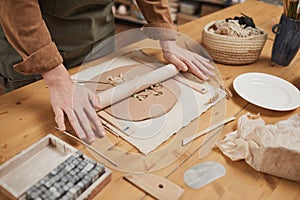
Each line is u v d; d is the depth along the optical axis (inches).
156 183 24.7
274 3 85.2
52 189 21.9
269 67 43.8
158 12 41.1
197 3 122.6
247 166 27.2
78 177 22.8
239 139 27.9
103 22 45.0
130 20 133.3
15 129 29.0
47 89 35.0
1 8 27.1
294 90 37.5
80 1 39.0
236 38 40.8
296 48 42.7
